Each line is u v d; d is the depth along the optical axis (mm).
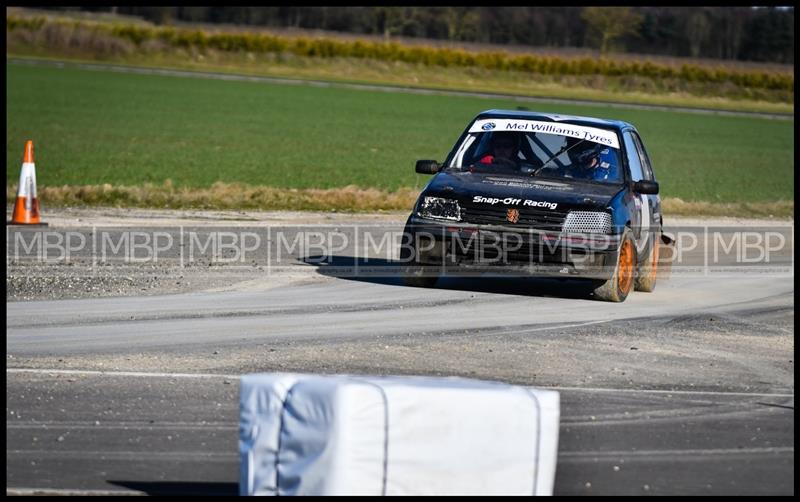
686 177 140625
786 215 98188
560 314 44750
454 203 47906
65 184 97000
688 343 40000
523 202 47188
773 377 35094
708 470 24969
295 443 18250
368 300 46562
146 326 39875
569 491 23094
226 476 23688
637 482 23891
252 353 35875
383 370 33844
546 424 19031
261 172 117750
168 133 165750
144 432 26719
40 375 31953
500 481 18609
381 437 17906
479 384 19781
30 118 177125
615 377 34031
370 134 181375
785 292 53969
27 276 49406
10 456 24469
